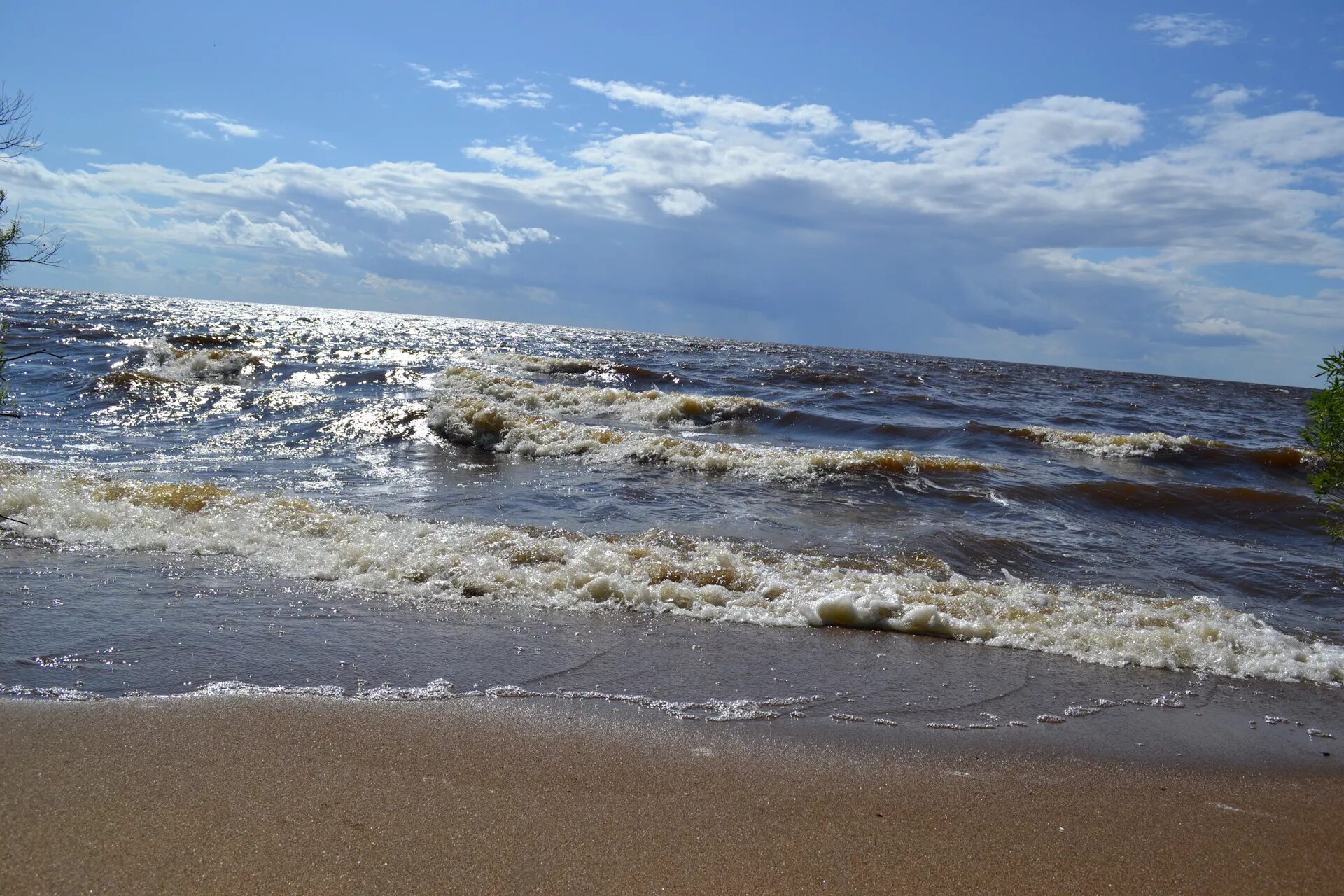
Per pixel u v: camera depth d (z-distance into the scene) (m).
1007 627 6.24
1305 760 4.35
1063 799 3.77
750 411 18.92
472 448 13.74
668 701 4.64
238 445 12.89
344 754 3.74
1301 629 6.91
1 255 5.31
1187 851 3.37
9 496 7.61
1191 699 5.17
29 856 2.80
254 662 4.79
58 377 18.00
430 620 5.74
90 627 5.12
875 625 6.26
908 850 3.25
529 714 4.34
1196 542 10.02
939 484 12.00
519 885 2.83
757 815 3.44
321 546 7.15
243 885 2.72
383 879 2.81
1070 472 13.99
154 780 3.37
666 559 7.30
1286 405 41.88
